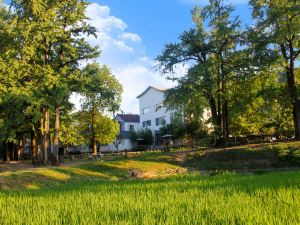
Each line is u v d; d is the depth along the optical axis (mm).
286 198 7684
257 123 40875
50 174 24234
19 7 30844
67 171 25938
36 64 32125
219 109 37750
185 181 13477
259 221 5738
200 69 33812
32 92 29984
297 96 33156
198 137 51469
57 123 35219
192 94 34312
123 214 7000
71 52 33125
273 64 32500
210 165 31859
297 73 35781
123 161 31875
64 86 31125
